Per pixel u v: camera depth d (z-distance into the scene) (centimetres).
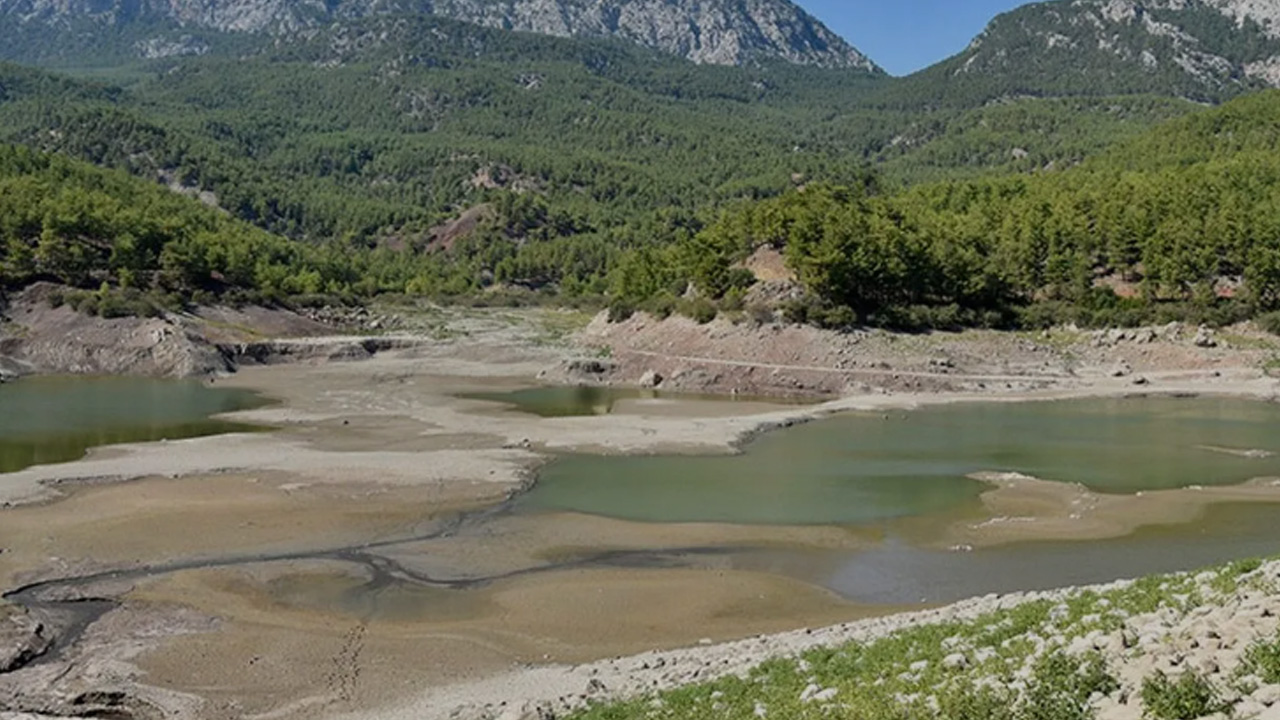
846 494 5994
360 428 8062
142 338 12588
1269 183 15812
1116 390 10344
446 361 13612
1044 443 7719
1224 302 12288
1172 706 1617
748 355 11700
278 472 6259
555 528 5203
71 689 3191
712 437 7725
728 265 13562
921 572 4512
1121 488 6156
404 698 3147
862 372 10912
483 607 4028
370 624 3825
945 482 6319
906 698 2112
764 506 5694
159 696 3158
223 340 13425
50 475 6009
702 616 3947
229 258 16362
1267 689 1566
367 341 14275
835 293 12338
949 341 11894
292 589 4212
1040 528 5222
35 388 10812
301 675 3338
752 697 2525
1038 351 11744
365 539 4950
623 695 2814
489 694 3102
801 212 13212
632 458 7000
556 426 8200
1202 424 8612
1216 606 2277
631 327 13625
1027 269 13462
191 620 3841
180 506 5416
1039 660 2070
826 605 4075
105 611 3928
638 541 4991
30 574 4309
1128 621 2341
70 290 13488
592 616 3934
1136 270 13775
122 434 7875
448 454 6919
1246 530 5147
